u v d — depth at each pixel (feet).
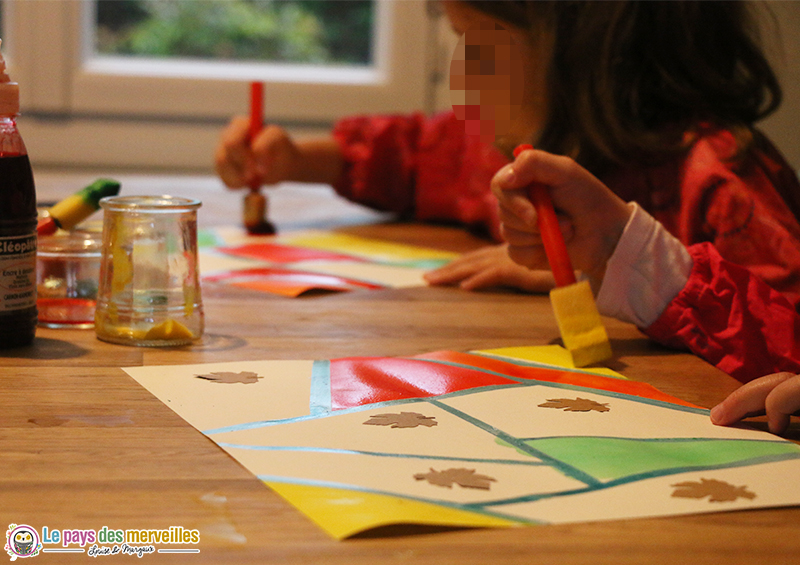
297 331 2.06
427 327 2.18
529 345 2.02
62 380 1.57
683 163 2.35
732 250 2.14
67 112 5.68
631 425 1.42
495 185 1.94
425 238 3.91
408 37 6.01
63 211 2.03
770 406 1.41
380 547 0.96
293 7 6.17
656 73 2.52
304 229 4.02
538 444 1.30
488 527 1.02
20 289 1.78
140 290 1.85
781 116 5.14
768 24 3.49
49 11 5.50
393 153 4.56
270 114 5.95
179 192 4.89
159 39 6.03
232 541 0.96
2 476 1.12
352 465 1.19
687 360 1.92
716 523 1.06
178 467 1.17
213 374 1.63
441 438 1.31
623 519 1.05
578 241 2.00
